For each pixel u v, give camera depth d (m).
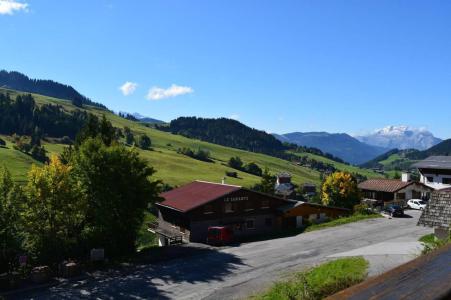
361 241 46.31
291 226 62.56
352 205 71.50
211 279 35.72
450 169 75.06
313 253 41.88
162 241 59.62
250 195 60.28
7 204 40.88
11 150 167.00
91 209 46.50
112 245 46.75
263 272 36.34
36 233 43.06
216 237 50.97
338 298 2.10
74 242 45.53
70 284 36.47
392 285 2.27
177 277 37.12
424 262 2.76
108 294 33.47
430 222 25.75
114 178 46.41
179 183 156.50
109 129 62.00
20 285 36.25
